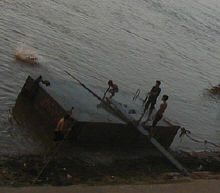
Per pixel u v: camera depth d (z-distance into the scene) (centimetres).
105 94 2020
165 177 1573
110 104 1962
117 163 1645
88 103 1889
